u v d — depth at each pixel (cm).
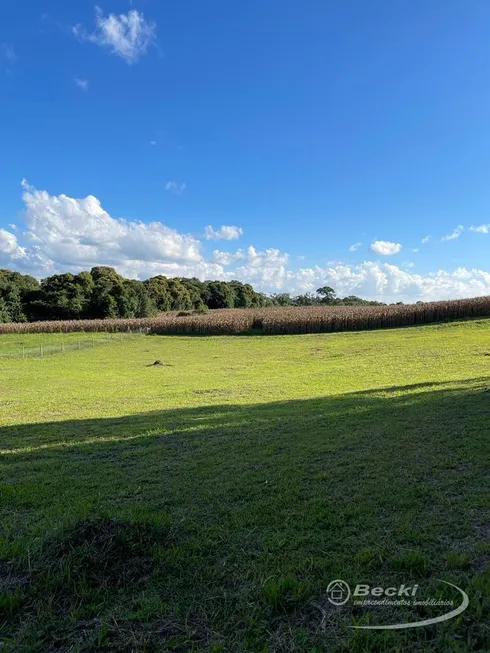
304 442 670
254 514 394
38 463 657
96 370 2458
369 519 365
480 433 608
